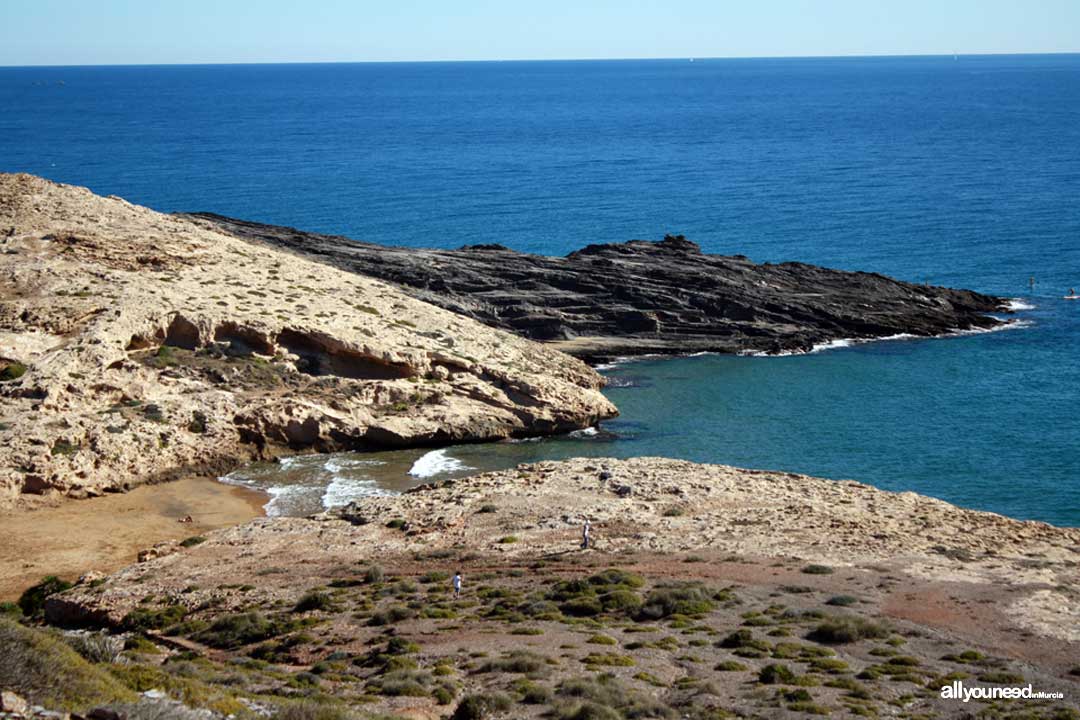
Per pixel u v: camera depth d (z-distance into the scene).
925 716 28.44
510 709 28.02
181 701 22.89
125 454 63.31
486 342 88.12
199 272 86.69
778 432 78.50
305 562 48.69
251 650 36.78
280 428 70.50
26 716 18.59
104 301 76.19
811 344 101.94
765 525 52.19
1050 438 76.00
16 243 85.38
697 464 65.06
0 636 21.64
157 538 55.31
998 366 94.81
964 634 37.00
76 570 50.47
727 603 40.53
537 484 60.38
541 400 78.81
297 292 87.81
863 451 74.06
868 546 48.66
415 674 31.78
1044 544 50.19
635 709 28.00
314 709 24.16
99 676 22.62
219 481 65.50
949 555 47.34
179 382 71.88
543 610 39.75
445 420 75.06
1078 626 37.81
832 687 30.92
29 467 59.22
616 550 48.50
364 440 72.88
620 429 79.56
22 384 65.44
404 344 81.75
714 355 100.31
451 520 53.59
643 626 38.19
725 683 31.50
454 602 41.41
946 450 73.81
